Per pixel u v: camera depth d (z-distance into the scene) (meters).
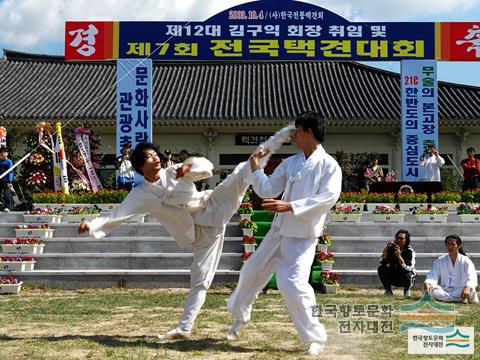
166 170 5.39
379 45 15.85
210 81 29.80
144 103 15.71
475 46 15.85
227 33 15.80
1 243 11.27
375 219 12.16
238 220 12.16
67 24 15.79
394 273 9.44
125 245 11.12
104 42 15.80
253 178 5.35
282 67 31.28
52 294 9.77
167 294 9.52
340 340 5.40
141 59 15.76
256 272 5.26
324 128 5.20
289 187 5.19
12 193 14.33
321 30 15.82
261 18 15.80
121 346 5.19
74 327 6.36
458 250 8.49
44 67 31.27
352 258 10.95
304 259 5.00
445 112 25.47
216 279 10.48
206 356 4.82
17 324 6.56
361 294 9.65
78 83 29.73
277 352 4.98
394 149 25.62
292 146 24.78
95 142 16.73
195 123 24.55
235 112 25.33
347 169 23.48
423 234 11.74
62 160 13.96
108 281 10.48
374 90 28.31
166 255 10.79
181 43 15.83
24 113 24.92
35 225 11.46
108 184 16.11
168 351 5.00
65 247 11.15
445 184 22.55
